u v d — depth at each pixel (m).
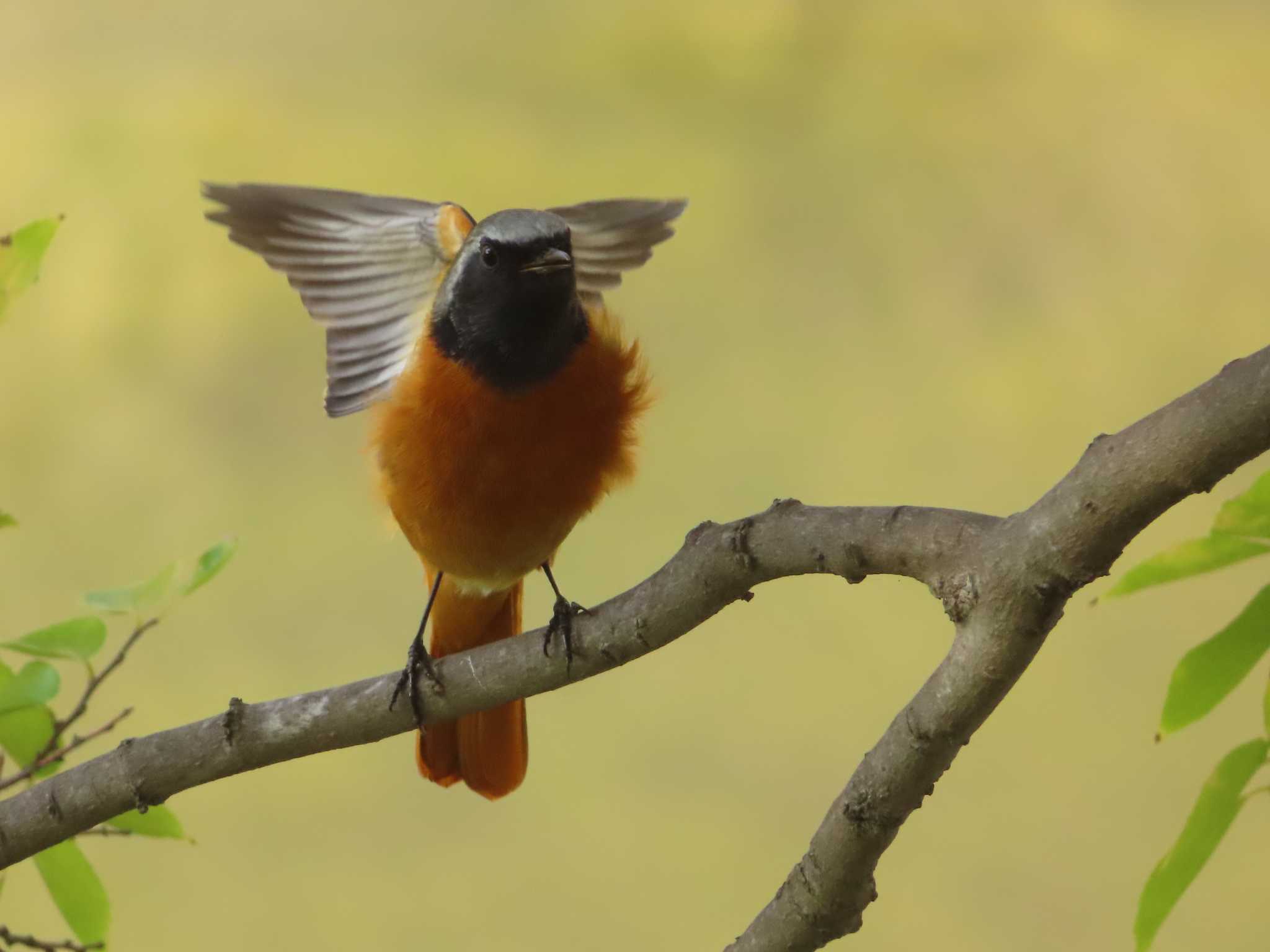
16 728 5.71
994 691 4.57
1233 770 4.57
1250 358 4.19
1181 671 4.69
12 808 5.63
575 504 7.00
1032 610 4.45
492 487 6.85
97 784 5.61
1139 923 4.64
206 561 5.68
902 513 4.76
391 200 7.64
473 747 7.45
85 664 5.66
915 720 4.70
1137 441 4.27
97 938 5.92
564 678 5.52
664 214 8.04
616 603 5.44
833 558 4.86
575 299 6.77
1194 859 4.58
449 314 6.76
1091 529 4.33
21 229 5.74
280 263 7.50
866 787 4.82
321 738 5.70
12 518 5.95
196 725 5.67
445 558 7.19
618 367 6.89
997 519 4.61
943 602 4.61
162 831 5.83
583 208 8.06
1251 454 4.14
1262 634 4.63
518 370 6.68
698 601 5.23
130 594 5.68
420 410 6.80
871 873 4.97
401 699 5.70
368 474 7.32
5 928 5.88
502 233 6.57
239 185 7.48
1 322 5.79
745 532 5.07
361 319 7.52
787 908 5.07
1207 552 4.60
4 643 5.58
